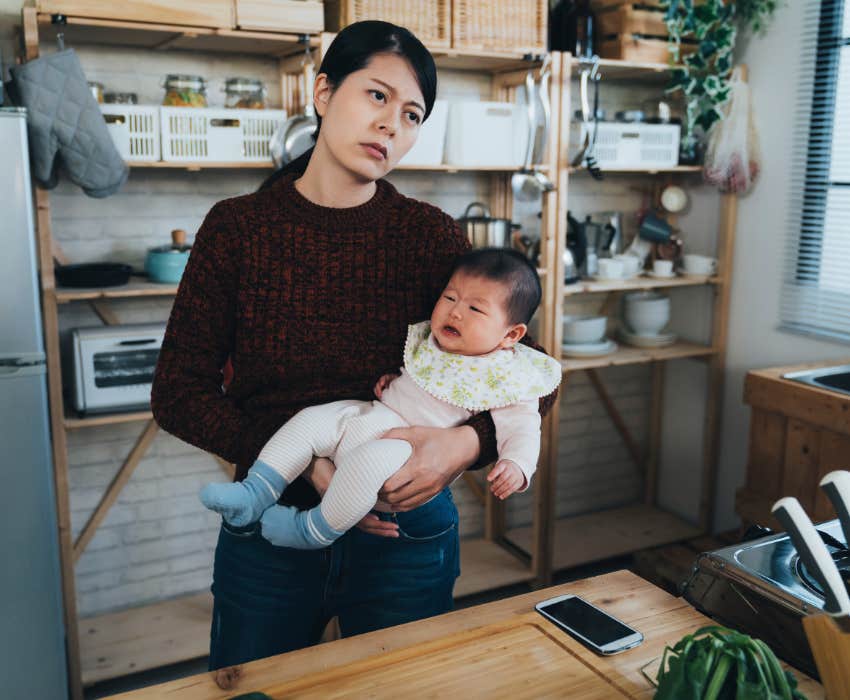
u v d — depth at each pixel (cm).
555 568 310
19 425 205
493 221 273
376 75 114
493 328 126
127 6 211
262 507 115
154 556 283
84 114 208
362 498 111
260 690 84
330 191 122
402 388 128
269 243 121
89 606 276
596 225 321
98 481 270
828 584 74
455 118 268
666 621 101
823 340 285
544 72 267
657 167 306
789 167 292
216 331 122
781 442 253
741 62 307
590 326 308
